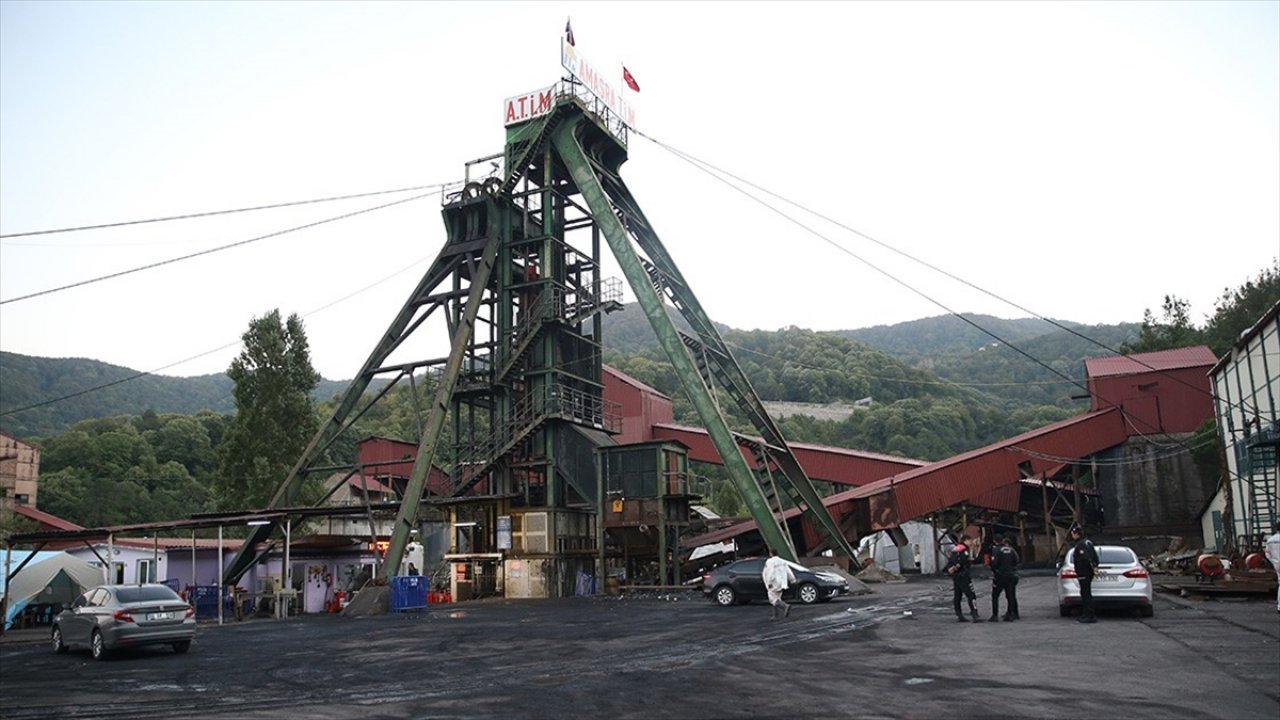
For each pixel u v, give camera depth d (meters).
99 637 20.94
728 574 29.91
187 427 106.12
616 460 41.34
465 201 45.31
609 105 48.88
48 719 12.28
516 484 44.94
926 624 20.92
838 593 31.59
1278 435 37.06
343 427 44.41
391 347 45.00
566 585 41.97
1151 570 43.50
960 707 10.64
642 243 48.84
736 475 36.75
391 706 12.32
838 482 61.84
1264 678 11.90
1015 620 20.92
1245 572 26.94
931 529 68.56
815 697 11.72
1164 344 97.31
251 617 37.88
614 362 154.50
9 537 33.62
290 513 36.12
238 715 12.03
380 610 33.75
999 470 55.56
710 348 46.97
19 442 73.94
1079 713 10.05
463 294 44.84
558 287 45.34
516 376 44.72
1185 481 59.97
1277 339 39.41
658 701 11.86
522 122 45.88
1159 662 13.59
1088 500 68.19
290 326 59.50
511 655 18.03
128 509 85.12
